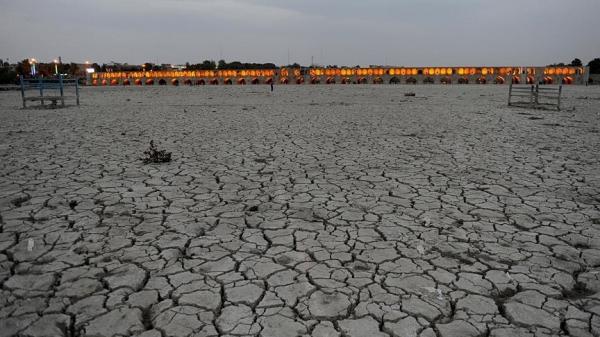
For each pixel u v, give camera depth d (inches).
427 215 173.5
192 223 164.4
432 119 545.3
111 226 160.9
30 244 142.1
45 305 108.9
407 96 1218.0
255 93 1497.3
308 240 148.6
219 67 4906.5
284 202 190.1
